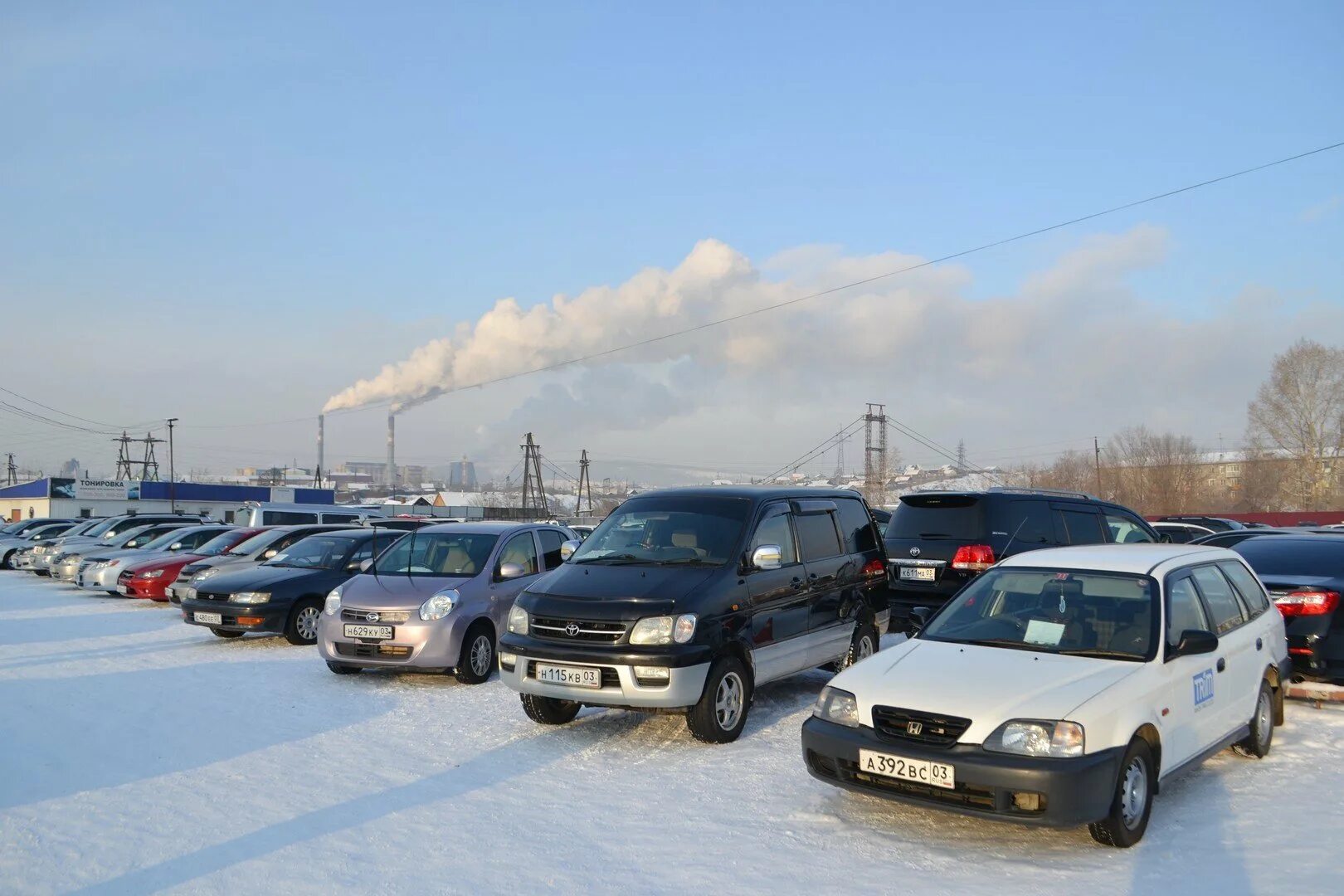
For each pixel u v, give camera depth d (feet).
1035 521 34.14
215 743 24.50
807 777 21.48
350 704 29.48
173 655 38.99
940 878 15.74
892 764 17.28
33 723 26.71
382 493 417.69
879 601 32.35
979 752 16.57
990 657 19.06
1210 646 18.61
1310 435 205.46
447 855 16.65
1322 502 202.18
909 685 18.13
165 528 77.36
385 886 15.26
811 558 29.22
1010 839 17.62
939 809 16.92
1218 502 239.50
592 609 24.26
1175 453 230.89
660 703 23.12
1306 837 17.54
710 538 26.66
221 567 47.03
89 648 40.75
